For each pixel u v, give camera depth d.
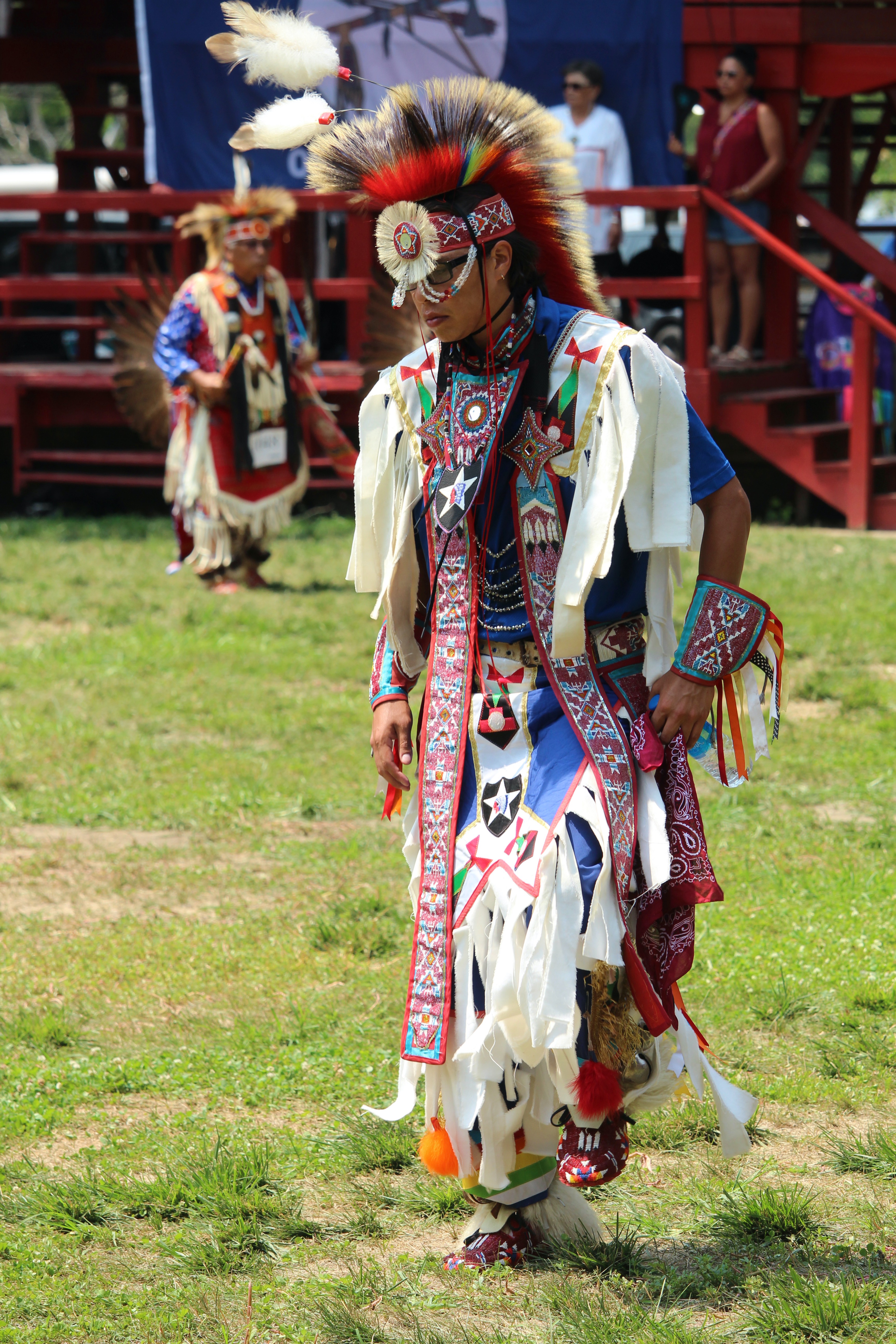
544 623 7.24
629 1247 7.50
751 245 33.50
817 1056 9.86
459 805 7.37
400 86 7.47
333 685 20.89
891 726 17.84
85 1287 7.47
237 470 26.81
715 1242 7.71
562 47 32.38
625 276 33.94
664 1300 7.13
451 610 7.47
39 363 41.25
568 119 32.66
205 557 27.09
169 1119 9.32
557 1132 7.50
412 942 12.07
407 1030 7.22
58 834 15.21
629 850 7.02
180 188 34.50
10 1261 7.78
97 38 44.50
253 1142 8.95
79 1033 10.57
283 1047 10.27
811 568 27.89
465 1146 7.21
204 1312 7.20
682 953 7.30
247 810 15.73
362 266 33.94
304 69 7.52
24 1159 8.78
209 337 26.33
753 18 32.97
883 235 54.72
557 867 6.96
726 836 14.27
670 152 32.69
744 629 7.24
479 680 7.43
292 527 34.53
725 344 34.25
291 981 11.38
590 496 7.08
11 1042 10.44
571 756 7.18
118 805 15.87
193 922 12.66
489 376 7.32
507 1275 7.42
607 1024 7.07
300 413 27.77
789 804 15.25
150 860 14.34
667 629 7.33
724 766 7.56
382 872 13.86
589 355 7.17
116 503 39.47
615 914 6.96
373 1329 6.94
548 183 7.48
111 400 36.72
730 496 7.30
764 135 32.72
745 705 7.62
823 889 12.76
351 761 17.28
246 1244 7.85
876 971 11.06
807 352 35.94
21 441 36.81
